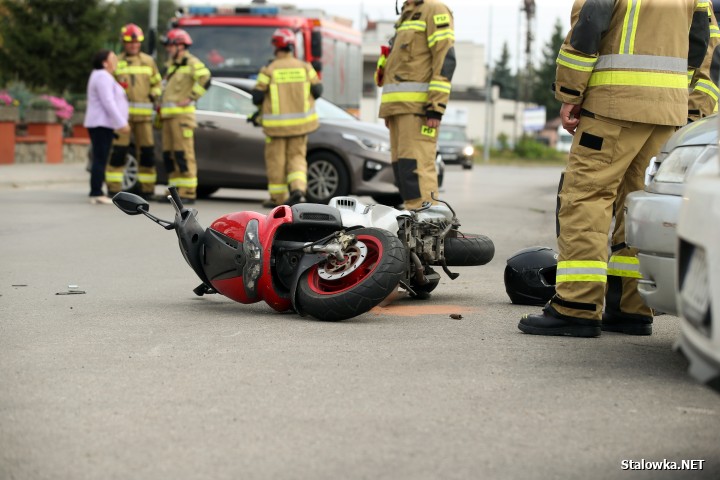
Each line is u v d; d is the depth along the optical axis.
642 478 8.84
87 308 17.14
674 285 12.40
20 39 80.94
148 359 13.05
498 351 13.66
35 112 63.31
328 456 9.28
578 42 14.22
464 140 105.62
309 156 39.12
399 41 23.55
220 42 49.91
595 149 14.48
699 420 10.49
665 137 14.79
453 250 18.34
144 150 39.94
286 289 16.38
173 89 38.19
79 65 82.44
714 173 8.88
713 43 17.78
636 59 14.33
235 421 10.31
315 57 45.94
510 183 67.38
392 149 24.09
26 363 12.83
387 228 16.80
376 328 15.30
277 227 16.06
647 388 11.74
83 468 8.98
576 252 14.65
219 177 40.03
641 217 12.73
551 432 10.03
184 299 18.27
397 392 11.44
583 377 12.23
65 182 51.09
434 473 8.87
